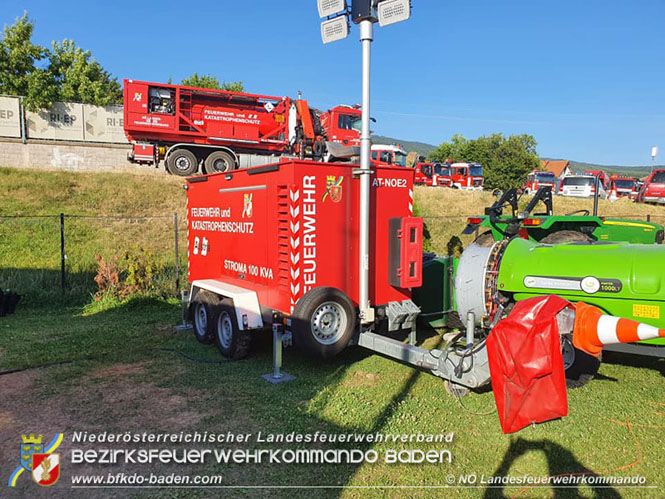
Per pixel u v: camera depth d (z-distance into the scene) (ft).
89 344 23.20
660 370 18.57
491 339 11.09
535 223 24.75
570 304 10.91
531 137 247.09
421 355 15.99
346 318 17.97
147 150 63.41
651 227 27.40
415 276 19.84
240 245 21.76
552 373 10.30
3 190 53.67
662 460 12.26
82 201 54.39
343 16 17.97
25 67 104.88
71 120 83.71
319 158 64.13
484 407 15.46
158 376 18.71
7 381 18.22
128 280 33.04
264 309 20.07
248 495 11.06
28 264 38.86
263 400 16.22
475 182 118.93
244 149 68.08
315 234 18.19
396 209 20.38
